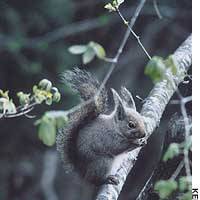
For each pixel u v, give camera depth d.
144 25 18.14
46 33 18.06
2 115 7.29
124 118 8.34
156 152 17.17
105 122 8.39
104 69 17.69
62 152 8.45
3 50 17.81
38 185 17.86
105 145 8.31
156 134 16.89
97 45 5.79
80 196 17.83
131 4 17.89
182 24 17.95
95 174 8.32
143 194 7.83
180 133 7.59
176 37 18.02
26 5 17.94
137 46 18.03
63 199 17.77
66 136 8.45
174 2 17.78
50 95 7.29
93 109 8.45
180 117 7.68
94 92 8.38
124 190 17.69
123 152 8.35
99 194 7.73
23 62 17.73
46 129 5.79
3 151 18.31
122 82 17.64
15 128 18.25
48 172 17.83
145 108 8.48
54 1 17.89
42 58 17.84
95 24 17.83
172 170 7.58
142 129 8.27
